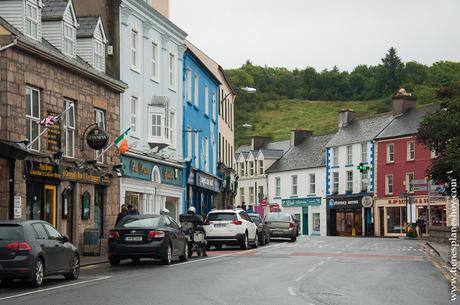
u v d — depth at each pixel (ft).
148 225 74.02
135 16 111.45
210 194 169.17
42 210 80.74
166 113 119.34
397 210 214.69
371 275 64.54
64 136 86.84
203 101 156.66
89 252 88.84
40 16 81.05
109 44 104.06
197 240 89.10
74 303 41.93
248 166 303.68
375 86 588.50
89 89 93.56
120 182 104.01
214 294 47.57
